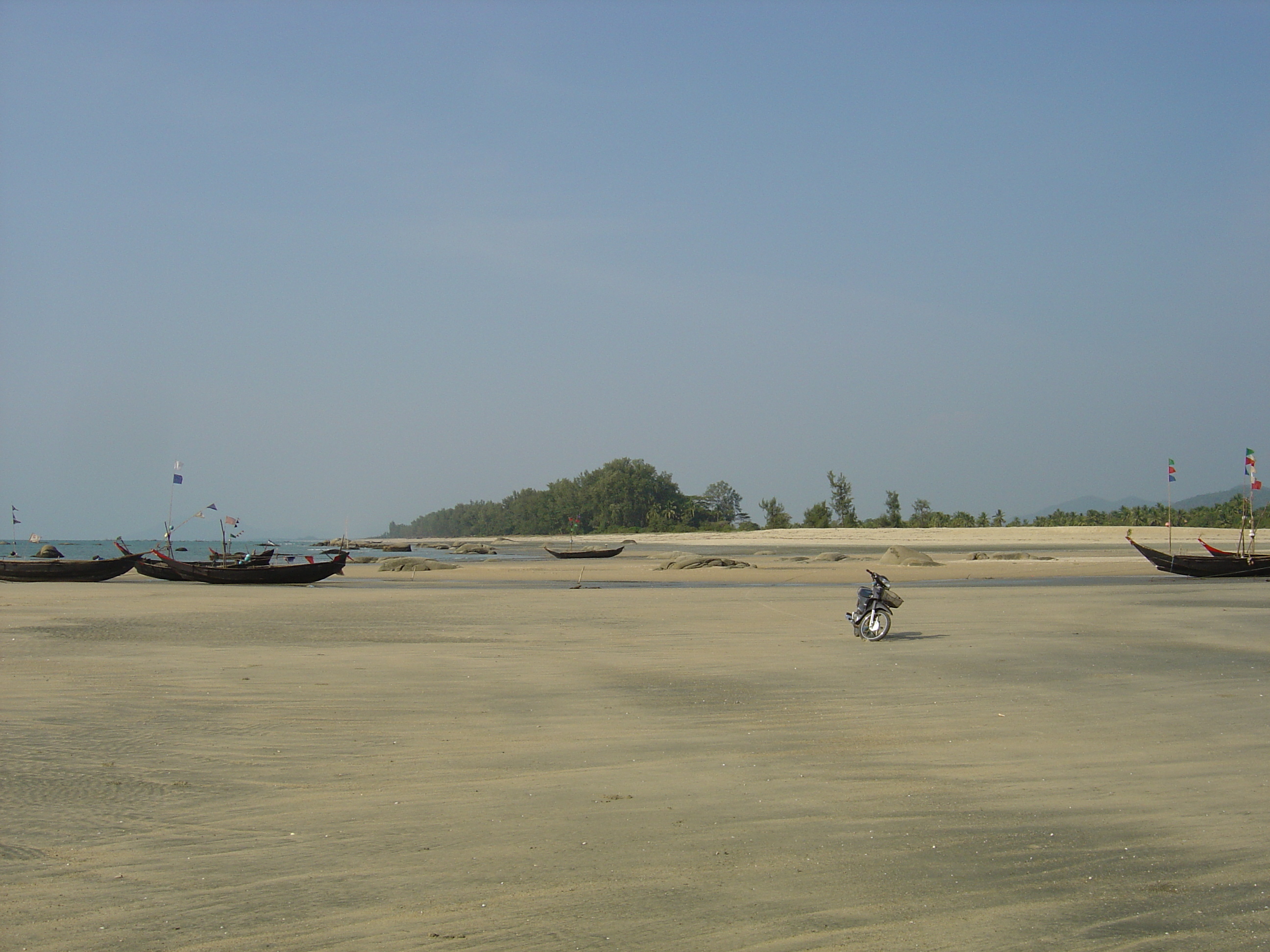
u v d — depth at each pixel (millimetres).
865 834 7074
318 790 8297
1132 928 5410
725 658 16719
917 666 15617
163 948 5203
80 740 10203
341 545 141250
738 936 5320
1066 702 12438
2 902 5832
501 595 33562
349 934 5363
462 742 10188
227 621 23625
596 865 6430
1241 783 8438
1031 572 48625
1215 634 20000
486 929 5422
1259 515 107375
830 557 65500
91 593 35312
